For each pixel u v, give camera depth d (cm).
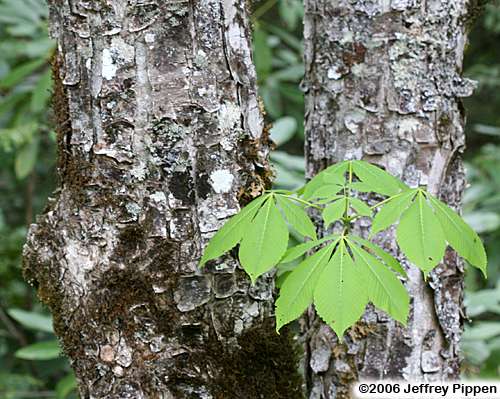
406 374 233
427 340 233
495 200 385
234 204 200
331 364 235
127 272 199
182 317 200
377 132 231
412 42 228
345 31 231
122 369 201
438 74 230
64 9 197
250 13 206
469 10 233
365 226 230
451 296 235
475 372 280
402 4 227
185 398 202
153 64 196
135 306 200
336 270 183
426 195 188
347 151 233
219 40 198
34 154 374
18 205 487
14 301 427
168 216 198
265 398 205
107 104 197
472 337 302
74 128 199
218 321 202
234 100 200
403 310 183
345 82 232
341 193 227
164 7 195
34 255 206
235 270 201
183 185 198
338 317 181
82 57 197
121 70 196
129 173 198
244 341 203
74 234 201
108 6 195
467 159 621
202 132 198
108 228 199
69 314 203
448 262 233
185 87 197
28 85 383
